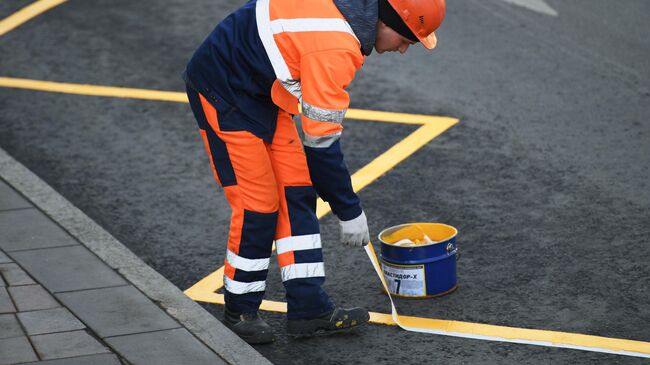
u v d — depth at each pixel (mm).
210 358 9289
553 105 15461
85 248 11539
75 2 20609
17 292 10461
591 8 19172
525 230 12055
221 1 20422
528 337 9852
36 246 11555
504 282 10930
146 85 16984
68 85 17062
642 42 17562
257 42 9164
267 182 9633
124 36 18891
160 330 9758
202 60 9461
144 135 15266
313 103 8867
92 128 15539
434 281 10609
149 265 11742
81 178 14031
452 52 17594
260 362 9336
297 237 9875
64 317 9938
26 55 18281
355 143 14680
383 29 9109
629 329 9898
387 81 16703
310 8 8953
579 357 9469
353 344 9953
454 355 9648
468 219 12414
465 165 13828
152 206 13211
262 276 9953
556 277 10977
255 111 9445
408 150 14359
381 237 10836
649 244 11547
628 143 14117
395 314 10078
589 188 12961
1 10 20234
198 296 11008
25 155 14742
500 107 15516
